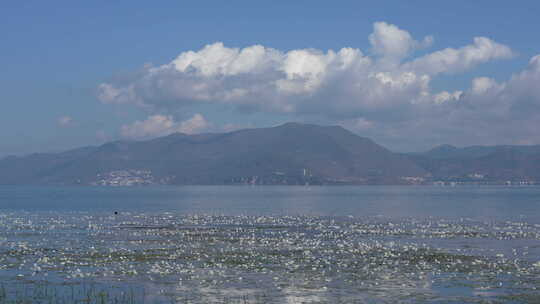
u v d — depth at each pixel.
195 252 49.84
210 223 87.50
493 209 138.50
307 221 93.50
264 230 74.31
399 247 53.94
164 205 164.38
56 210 129.38
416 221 93.56
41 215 107.44
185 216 106.88
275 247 53.78
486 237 64.75
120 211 125.88
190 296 32.62
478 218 102.00
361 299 32.12
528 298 32.41
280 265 42.78
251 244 56.38
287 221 93.31
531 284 35.97
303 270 40.66
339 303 31.22
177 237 63.62
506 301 31.75
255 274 39.12
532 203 178.38
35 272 39.59
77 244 56.16
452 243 58.41
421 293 33.50
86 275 38.44
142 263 43.59
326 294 33.22
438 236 65.94
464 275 38.88
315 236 65.38
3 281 36.47
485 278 37.88
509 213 119.50
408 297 32.59
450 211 128.75
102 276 38.19
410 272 39.94
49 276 38.19
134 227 78.50
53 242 58.00
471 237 64.81
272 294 33.19
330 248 53.19
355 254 48.75
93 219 95.44
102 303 30.94
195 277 37.97
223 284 35.78
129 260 45.03
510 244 57.62
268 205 166.38
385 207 152.38
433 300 31.91
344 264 43.22
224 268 41.44
